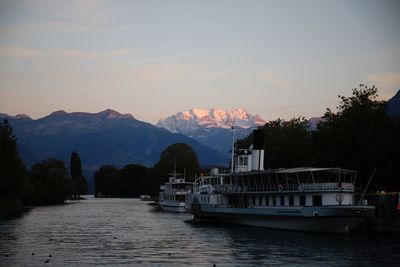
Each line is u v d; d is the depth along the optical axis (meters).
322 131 107.31
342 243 67.50
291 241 70.38
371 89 105.94
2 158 150.88
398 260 53.97
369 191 98.44
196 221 107.62
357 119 100.50
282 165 139.00
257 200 94.69
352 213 74.88
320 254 58.19
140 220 116.94
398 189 95.94
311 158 114.56
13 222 108.81
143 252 60.94
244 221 95.75
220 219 103.19
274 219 87.00
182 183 163.12
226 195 104.50
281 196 88.06
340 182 81.88
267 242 69.69
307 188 82.88
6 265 52.00
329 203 79.88
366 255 57.22
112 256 57.81
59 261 54.38
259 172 91.81
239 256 57.34
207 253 59.78
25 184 163.38
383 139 91.25
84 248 64.69
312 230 79.75
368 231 80.38
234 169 110.44
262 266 51.00
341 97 107.00
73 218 124.00
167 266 51.25
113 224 104.25
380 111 101.88
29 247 65.62
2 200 154.25
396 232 74.81
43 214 142.00
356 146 98.81
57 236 79.31
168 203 164.38
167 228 93.44
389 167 90.06
